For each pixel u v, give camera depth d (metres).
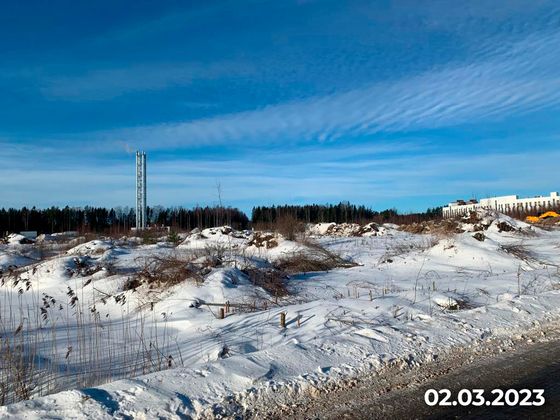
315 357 6.10
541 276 14.02
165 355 7.05
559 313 8.99
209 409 4.62
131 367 6.52
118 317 10.21
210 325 8.67
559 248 20.03
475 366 6.19
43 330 9.00
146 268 12.58
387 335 7.16
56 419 4.29
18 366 6.19
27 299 12.34
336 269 16.53
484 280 13.34
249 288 11.45
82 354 7.21
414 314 8.74
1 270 15.23
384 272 15.53
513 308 9.10
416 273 15.30
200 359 6.73
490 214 25.83
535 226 28.17
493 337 7.46
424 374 5.88
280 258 17.17
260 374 5.38
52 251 21.92
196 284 11.27
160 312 9.90
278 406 4.85
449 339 7.19
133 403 4.61
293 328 8.09
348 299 10.02
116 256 17.52
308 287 12.76
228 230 26.62
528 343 7.23
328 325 8.03
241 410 4.72
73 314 10.54
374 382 5.57
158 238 27.58
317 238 25.95
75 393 4.68
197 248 18.55
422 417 4.70
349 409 4.86
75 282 13.33
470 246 18.05
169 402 4.65
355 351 6.42
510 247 18.17
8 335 8.41
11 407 4.45
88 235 27.00
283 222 23.64
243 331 8.12
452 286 12.45
